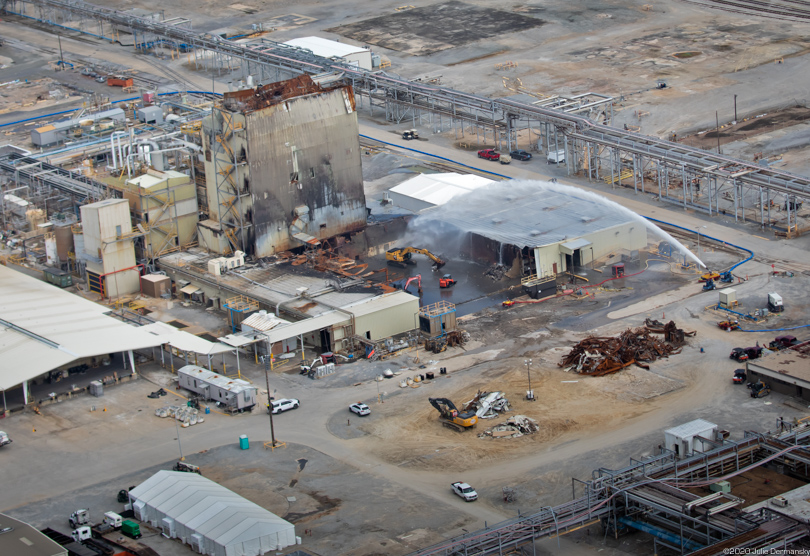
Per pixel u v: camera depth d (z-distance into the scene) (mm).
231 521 108438
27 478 124875
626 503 106750
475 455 125375
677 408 132875
